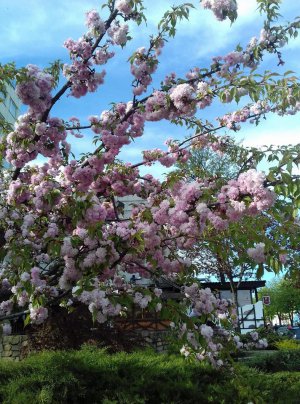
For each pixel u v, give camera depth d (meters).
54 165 5.09
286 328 25.09
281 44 4.62
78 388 5.34
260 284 24.66
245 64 4.75
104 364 6.02
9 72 4.03
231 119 5.84
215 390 5.54
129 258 4.23
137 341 10.62
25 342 10.79
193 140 6.02
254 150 5.34
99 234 3.65
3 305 4.79
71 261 3.83
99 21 4.54
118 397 5.16
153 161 5.48
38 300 4.05
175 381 5.63
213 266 18.81
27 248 3.98
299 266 4.34
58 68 5.05
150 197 4.69
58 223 4.31
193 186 3.63
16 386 5.35
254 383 6.17
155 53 4.77
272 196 3.16
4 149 4.71
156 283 5.35
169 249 4.52
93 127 4.82
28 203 4.41
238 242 4.22
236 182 3.44
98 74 4.68
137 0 4.46
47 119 4.43
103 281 4.08
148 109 4.34
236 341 5.73
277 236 3.93
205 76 4.77
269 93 4.38
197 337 3.95
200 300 4.38
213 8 4.10
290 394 6.09
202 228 3.55
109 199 5.18
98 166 4.47
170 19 4.41
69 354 6.34
